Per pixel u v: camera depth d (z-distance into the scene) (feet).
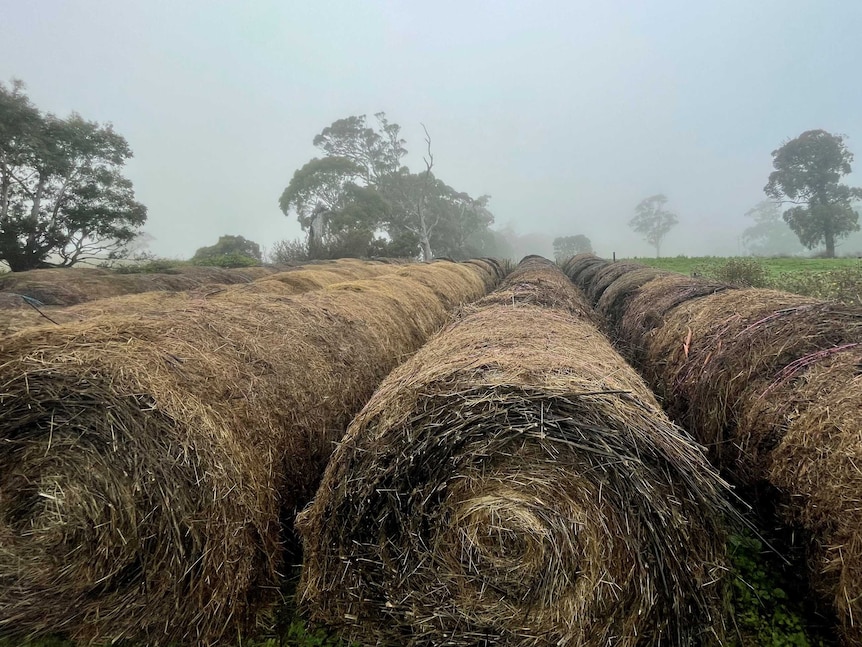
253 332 12.50
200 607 8.51
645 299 22.48
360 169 147.43
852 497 8.09
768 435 10.63
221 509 8.55
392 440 8.62
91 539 8.41
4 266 75.41
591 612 7.73
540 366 9.05
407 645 8.45
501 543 8.02
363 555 8.65
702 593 7.61
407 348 21.22
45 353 8.49
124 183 81.51
